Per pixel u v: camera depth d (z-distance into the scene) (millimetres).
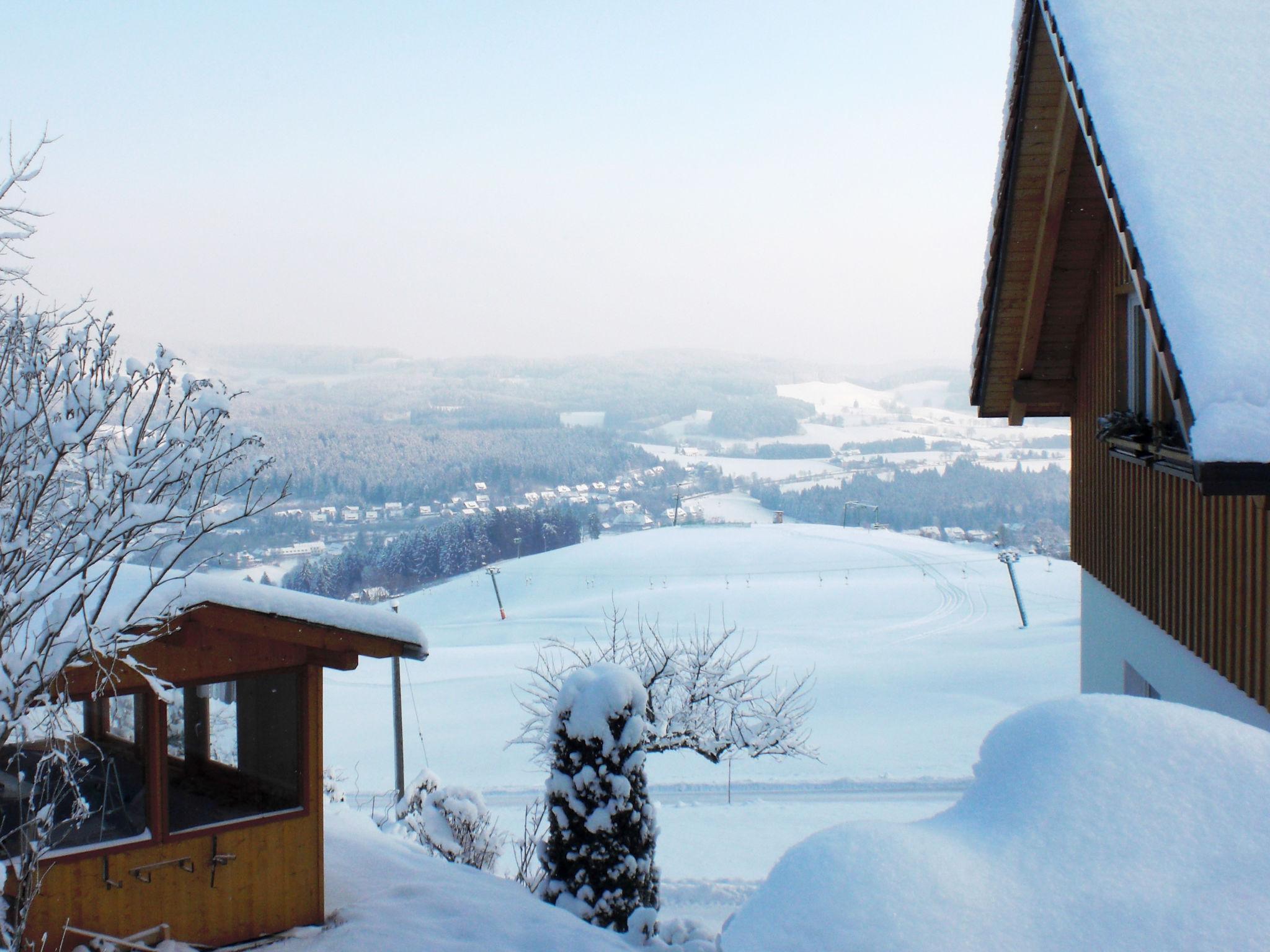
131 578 7730
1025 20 7879
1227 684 7059
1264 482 4742
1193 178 5633
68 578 5957
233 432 6262
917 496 194750
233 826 8273
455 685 39688
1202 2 6770
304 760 8703
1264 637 6359
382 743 30484
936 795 21766
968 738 28016
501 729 31719
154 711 7891
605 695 10000
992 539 155375
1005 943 2490
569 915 9016
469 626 63594
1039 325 10266
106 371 6152
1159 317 5238
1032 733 3236
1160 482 8266
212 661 8164
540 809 20891
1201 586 7375
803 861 2840
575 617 63438
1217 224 5391
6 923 6121
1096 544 10117
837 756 26188
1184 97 6094
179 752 8031
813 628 55094
